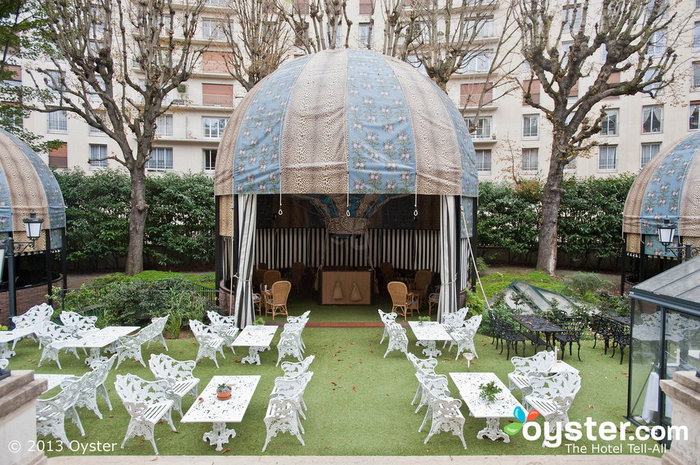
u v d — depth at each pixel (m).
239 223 10.89
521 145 28.27
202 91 29.56
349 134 10.19
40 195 12.73
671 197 12.87
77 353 8.91
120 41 22.62
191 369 6.71
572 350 9.62
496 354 9.27
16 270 14.09
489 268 21.50
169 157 29.48
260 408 6.67
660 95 24.27
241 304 10.70
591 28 23.94
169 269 21.27
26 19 16.66
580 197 20.42
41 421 5.18
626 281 15.22
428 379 6.09
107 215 19.08
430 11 16.59
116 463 4.78
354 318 12.10
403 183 10.35
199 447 5.54
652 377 5.87
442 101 11.74
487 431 5.75
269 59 16.55
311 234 16.66
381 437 5.81
